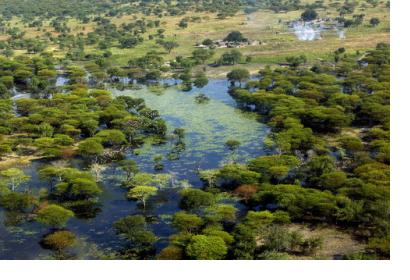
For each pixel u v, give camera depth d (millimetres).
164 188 111250
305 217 95750
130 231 87688
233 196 105750
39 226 95500
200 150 134625
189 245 79375
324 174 105875
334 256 82438
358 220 91188
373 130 136875
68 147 132750
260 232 86000
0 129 141000
